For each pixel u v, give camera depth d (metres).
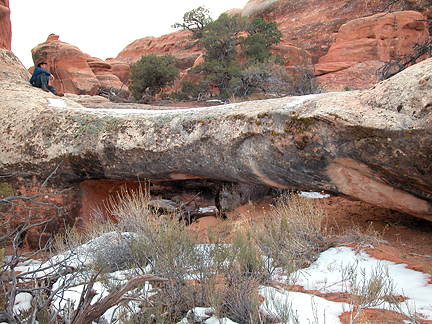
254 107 4.19
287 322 2.35
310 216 4.14
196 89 19.62
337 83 20.03
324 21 31.19
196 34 33.78
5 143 5.70
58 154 5.34
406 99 3.02
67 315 2.32
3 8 9.74
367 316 2.35
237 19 25.06
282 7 37.91
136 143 4.84
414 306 2.42
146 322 2.54
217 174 4.55
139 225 4.12
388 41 22.42
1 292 2.83
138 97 21.36
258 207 6.22
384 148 3.12
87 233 5.12
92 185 6.01
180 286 2.91
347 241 3.96
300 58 20.69
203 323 2.54
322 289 2.89
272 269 3.35
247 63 20.92
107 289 3.02
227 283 2.99
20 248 5.56
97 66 31.73
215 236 3.67
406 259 3.32
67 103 6.93
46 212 5.58
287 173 3.95
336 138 3.38
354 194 3.76
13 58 8.91
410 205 3.52
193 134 4.46
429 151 2.90
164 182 7.88
